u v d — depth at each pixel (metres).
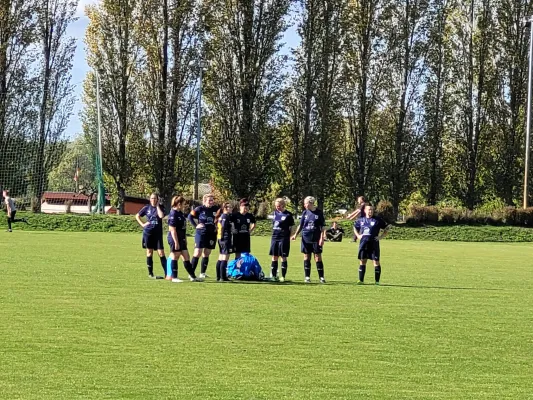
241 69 52.81
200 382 8.30
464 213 47.31
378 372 8.98
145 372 8.67
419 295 16.20
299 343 10.50
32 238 33.31
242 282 17.98
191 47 52.56
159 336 10.71
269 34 52.72
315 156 53.69
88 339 10.38
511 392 8.23
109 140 52.66
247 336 10.88
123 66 52.59
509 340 11.16
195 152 53.34
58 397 7.60
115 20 52.34
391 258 28.23
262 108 52.69
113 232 41.34
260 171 52.53
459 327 12.16
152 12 52.31
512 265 25.98
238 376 8.59
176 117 52.72
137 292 15.37
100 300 14.05
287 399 7.71
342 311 13.47
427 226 46.72
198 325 11.65
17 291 14.99
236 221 18.61
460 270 23.33
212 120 53.03
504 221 47.16
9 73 50.91
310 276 19.84
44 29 51.78
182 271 20.48
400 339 10.98
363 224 18.44
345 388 8.20
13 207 38.41
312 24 54.75
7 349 9.66
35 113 50.94
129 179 53.34
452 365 9.46
